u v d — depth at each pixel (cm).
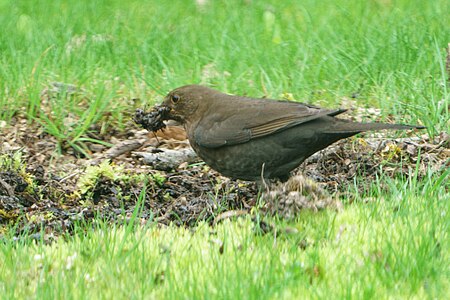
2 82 1420
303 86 1456
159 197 1143
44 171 1218
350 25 1845
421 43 1600
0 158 1162
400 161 1202
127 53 1652
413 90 1391
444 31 1698
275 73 1488
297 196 972
